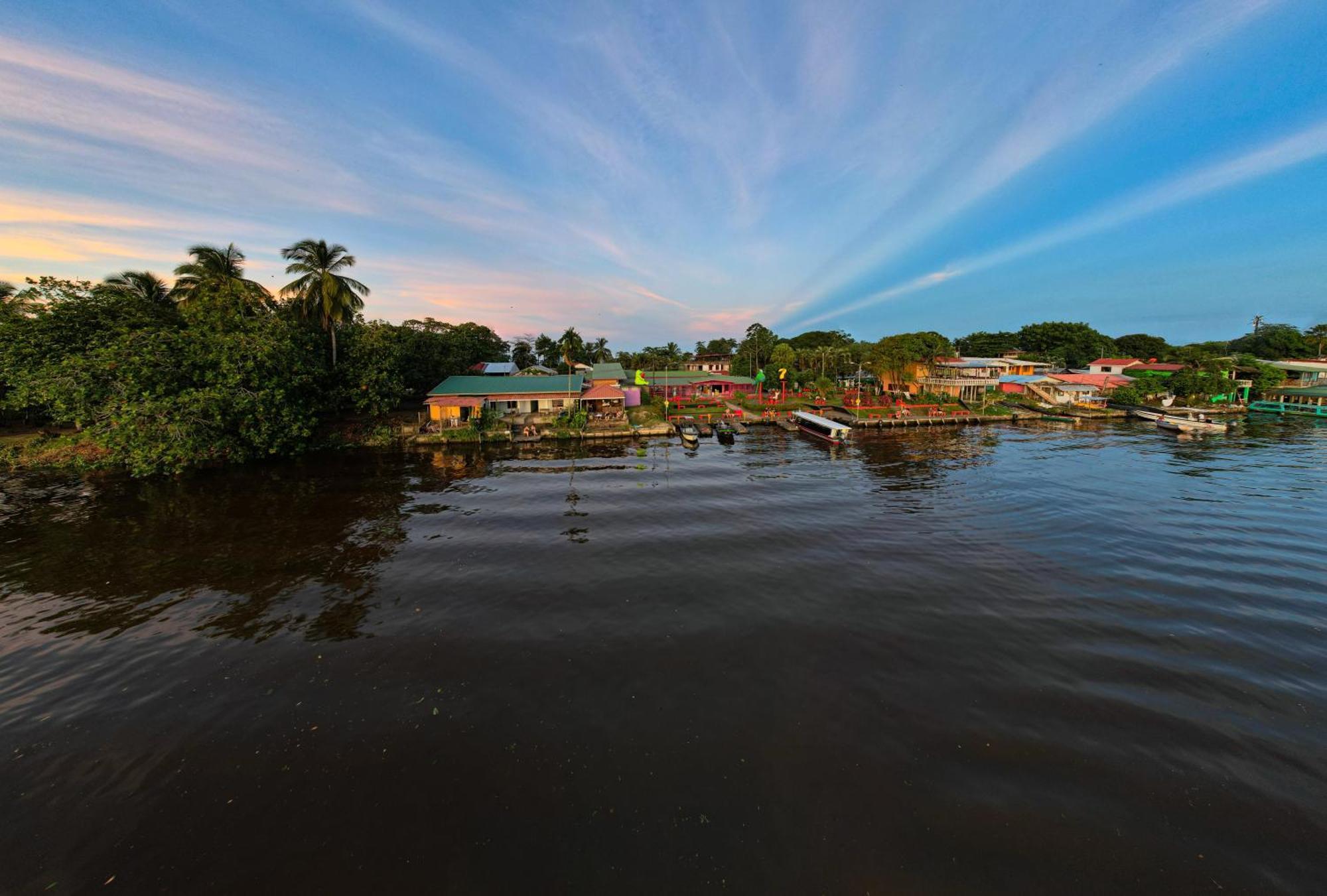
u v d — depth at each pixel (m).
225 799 10.35
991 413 70.12
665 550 23.67
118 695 13.62
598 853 9.14
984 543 24.55
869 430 61.38
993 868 8.81
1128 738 11.82
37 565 22.20
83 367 37.38
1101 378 88.62
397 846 9.29
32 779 10.84
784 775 10.85
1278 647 15.50
